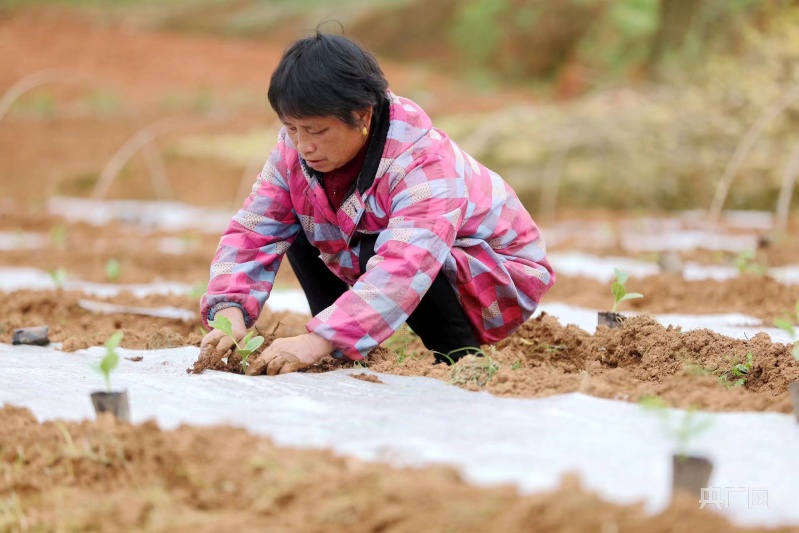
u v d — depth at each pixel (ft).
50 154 84.28
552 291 36.27
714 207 48.80
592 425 15.29
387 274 19.35
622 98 74.95
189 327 27.91
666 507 11.62
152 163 76.89
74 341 23.76
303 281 22.79
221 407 16.67
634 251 48.80
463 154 21.48
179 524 12.11
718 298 32.99
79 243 50.96
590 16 120.26
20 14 142.51
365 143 19.67
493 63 123.34
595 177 66.95
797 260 43.39
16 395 17.70
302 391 17.90
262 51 129.49
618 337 22.54
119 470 13.82
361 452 13.87
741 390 18.02
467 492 12.00
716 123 68.95
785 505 12.25
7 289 35.73
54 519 12.62
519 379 18.34
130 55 122.42
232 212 68.80
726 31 78.48
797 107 68.49
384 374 19.61
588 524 11.18
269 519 12.14
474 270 20.81
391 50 127.24
